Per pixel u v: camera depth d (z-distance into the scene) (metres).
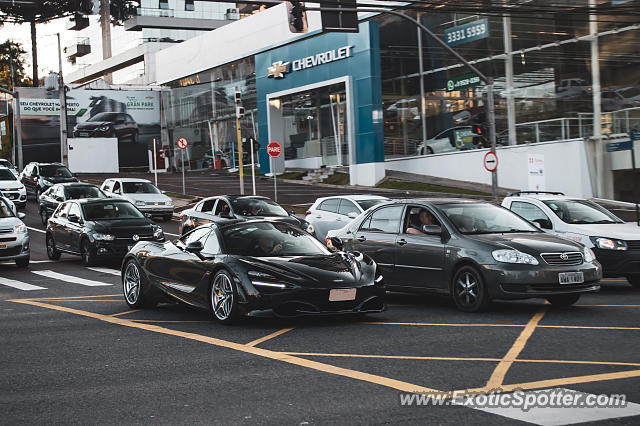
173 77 65.94
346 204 19.78
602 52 32.44
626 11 31.20
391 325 9.29
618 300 11.24
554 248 9.99
